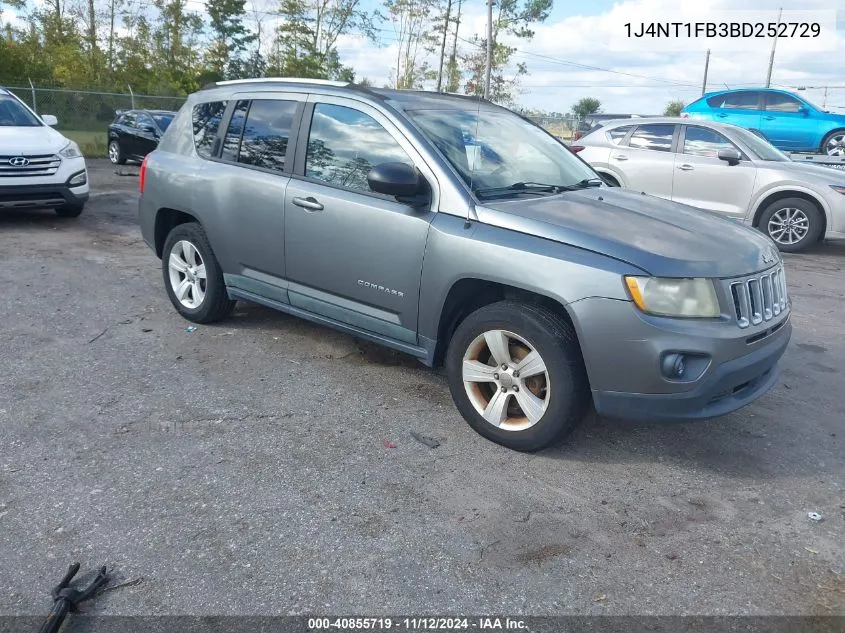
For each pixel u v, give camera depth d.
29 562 2.88
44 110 25.22
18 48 34.19
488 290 4.14
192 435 3.98
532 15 43.66
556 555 3.07
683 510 3.45
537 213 3.91
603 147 11.51
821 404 4.80
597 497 3.53
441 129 4.44
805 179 10.11
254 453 3.81
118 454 3.74
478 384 4.08
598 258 3.55
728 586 2.91
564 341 3.64
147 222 6.00
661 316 3.46
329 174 4.64
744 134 10.88
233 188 5.15
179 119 5.91
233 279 5.35
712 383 3.49
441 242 3.99
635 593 2.85
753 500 3.57
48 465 3.61
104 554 2.95
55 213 11.02
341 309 4.65
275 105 5.09
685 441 4.17
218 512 3.27
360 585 2.83
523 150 4.80
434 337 4.19
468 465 3.79
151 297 6.59
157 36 46.19
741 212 10.56
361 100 4.58
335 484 3.54
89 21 46.47
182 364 5.00
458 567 2.96
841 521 3.40
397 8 47.25
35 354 5.05
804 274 9.02
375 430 4.14
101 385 4.59
